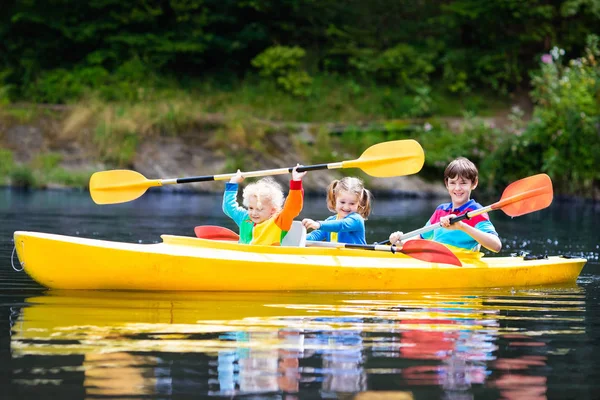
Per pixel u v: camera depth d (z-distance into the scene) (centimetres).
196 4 3781
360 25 4062
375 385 598
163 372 619
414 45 3978
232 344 700
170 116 3164
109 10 3778
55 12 3731
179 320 793
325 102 3631
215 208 2298
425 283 1041
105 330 742
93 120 3178
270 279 977
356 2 4072
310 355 671
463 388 596
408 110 3625
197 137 3150
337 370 632
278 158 3122
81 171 2986
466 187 1109
